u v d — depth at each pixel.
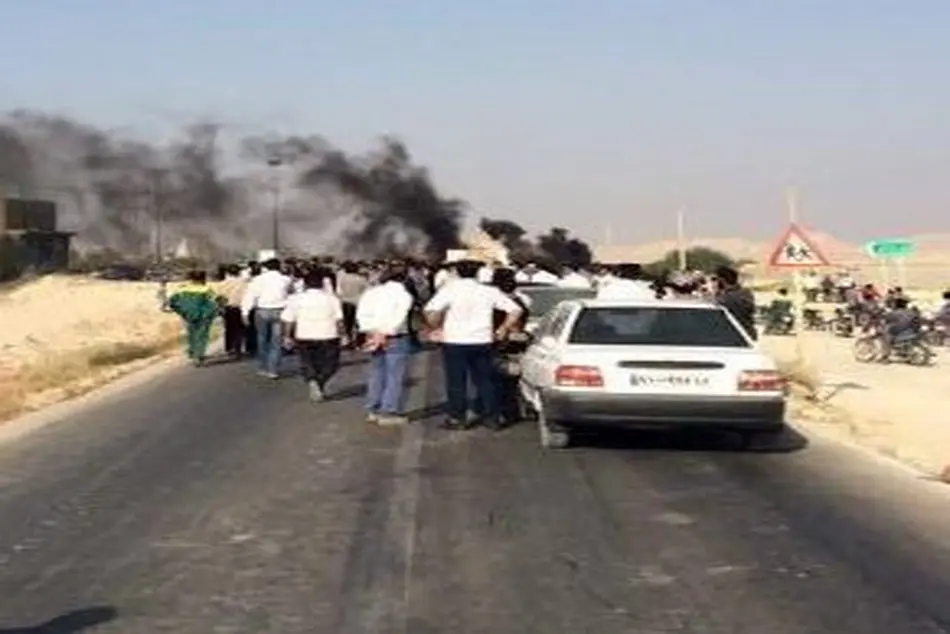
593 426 13.08
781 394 12.87
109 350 30.58
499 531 9.19
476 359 15.11
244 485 11.16
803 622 6.84
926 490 11.16
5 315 50.78
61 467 12.29
